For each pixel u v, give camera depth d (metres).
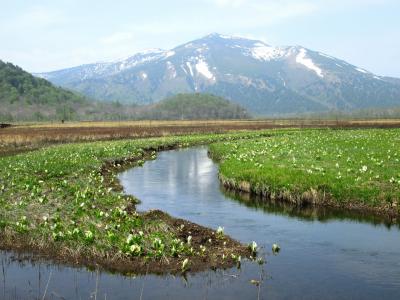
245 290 12.82
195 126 104.75
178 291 12.78
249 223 19.88
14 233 17.00
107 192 24.27
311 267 14.45
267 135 68.81
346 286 13.02
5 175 28.70
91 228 16.81
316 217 20.80
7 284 13.26
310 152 35.97
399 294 12.52
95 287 13.05
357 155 33.66
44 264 14.73
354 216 20.88
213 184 29.89
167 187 28.98
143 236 16.30
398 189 22.20
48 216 18.92
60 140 63.53
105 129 90.81
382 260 15.02
